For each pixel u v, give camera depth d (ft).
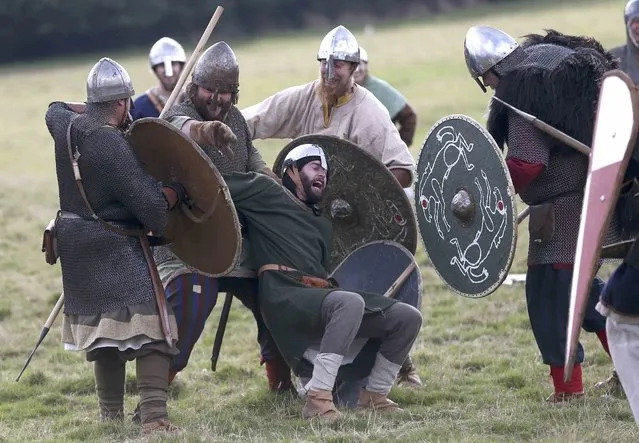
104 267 34.24
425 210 38.45
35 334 53.16
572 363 28.22
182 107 37.40
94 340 34.19
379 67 177.68
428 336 50.24
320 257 37.65
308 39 247.70
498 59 36.17
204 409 39.86
